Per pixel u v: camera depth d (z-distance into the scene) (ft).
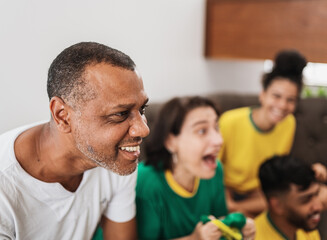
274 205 3.24
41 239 2.07
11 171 1.85
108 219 2.53
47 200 1.98
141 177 2.90
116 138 1.68
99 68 1.62
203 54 6.02
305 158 5.32
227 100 5.43
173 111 2.84
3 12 3.06
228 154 4.42
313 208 3.14
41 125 2.02
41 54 3.39
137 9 4.51
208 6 5.87
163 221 2.89
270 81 4.04
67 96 1.66
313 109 5.42
